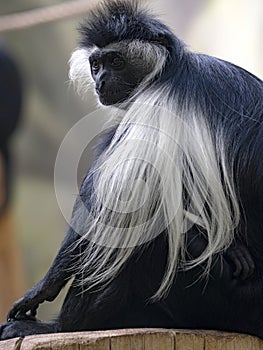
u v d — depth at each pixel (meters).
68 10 17.06
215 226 7.76
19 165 30.69
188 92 8.34
